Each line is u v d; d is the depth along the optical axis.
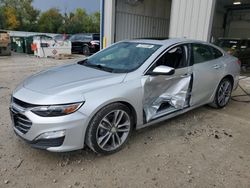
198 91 4.09
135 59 3.51
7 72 8.85
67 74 3.28
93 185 2.49
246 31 18.86
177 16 7.56
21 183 2.48
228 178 2.67
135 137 3.52
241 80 8.20
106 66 3.56
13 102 2.87
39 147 2.65
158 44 3.71
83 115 2.66
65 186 2.46
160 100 3.58
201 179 2.63
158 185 2.52
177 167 2.83
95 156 3.00
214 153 3.17
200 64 4.07
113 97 2.85
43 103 2.58
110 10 9.08
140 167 2.81
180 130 3.82
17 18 46.00
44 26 47.12
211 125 4.07
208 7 6.72
